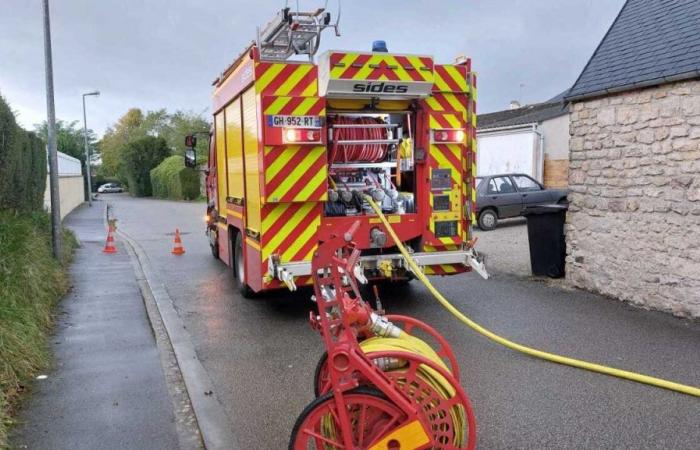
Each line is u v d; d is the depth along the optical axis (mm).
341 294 3066
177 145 59062
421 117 6676
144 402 4465
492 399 4395
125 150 56281
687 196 6324
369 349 3156
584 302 7270
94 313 7254
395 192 6941
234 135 7695
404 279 7645
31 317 5789
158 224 21156
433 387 3059
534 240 8812
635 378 4684
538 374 4902
